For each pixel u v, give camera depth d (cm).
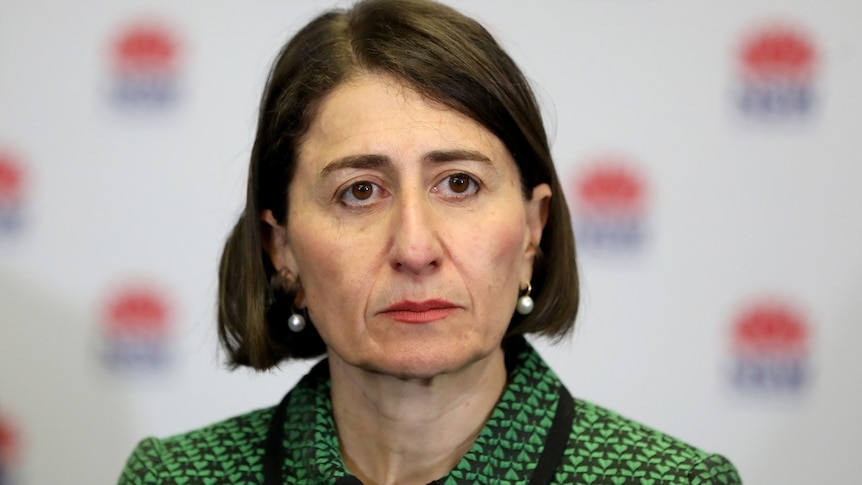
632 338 838
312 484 529
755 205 823
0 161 855
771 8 816
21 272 859
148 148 857
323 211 505
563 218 559
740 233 824
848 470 816
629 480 509
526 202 534
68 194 858
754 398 827
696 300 830
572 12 834
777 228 821
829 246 816
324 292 504
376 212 496
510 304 510
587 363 842
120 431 862
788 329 822
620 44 831
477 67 501
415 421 520
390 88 495
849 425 816
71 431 862
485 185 501
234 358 595
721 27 822
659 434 537
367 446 536
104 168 858
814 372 820
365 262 490
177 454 575
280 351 583
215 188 854
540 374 552
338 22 531
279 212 538
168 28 852
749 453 829
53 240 858
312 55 519
